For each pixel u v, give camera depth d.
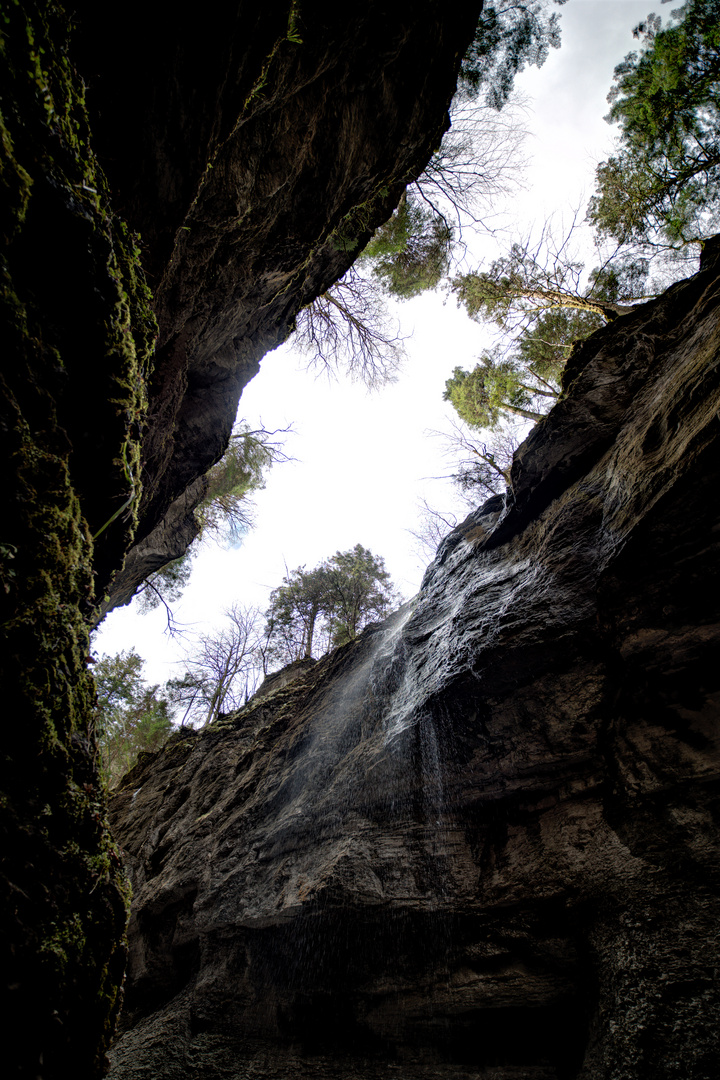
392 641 10.17
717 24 10.55
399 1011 6.06
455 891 5.91
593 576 5.88
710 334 5.95
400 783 7.11
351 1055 6.20
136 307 3.16
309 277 9.35
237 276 6.93
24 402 2.06
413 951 6.21
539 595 6.36
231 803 10.80
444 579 10.05
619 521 5.94
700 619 5.00
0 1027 1.51
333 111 6.15
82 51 3.01
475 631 6.96
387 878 6.43
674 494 4.97
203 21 3.55
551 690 5.89
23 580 1.94
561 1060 4.91
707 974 3.91
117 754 21.86
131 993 9.61
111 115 3.49
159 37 3.37
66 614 2.19
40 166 2.12
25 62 2.02
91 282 2.44
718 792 4.66
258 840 9.05
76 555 2.33
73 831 2.03
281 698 14.10
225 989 7.70
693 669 5.07
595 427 7.73
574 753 5.62
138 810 14.45
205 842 10.30
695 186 12.49
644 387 7.38
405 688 8.20
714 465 4.71
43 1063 1.64
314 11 4.79
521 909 5.47
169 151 4.09
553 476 8.02
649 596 5.27
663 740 5.08
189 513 12.45
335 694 10.86
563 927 5.22
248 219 6.10
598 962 4.74
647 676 5.31
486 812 6.29
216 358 8.52
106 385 2.61
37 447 2.09
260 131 5.37
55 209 2.21
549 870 5.31
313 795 8.62
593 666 5.68
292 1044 6.75
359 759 8.07
